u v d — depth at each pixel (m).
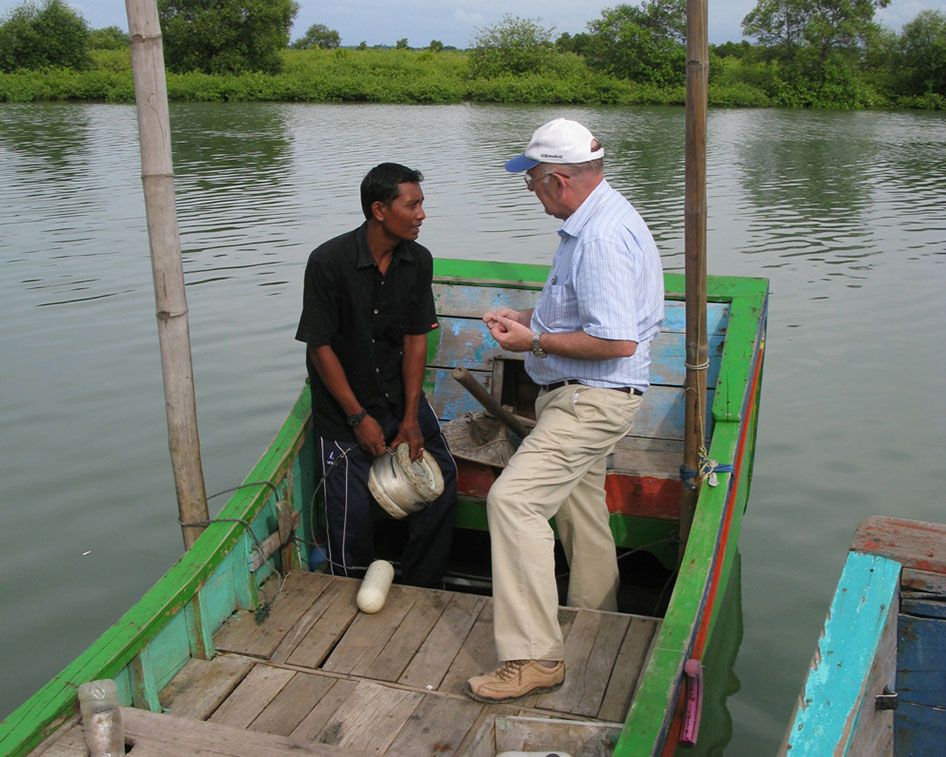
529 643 3.37
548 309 3.62
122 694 3.14
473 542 5.07
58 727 2.80
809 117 36.91
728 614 4.98
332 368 4.02
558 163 3.45
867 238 13.60
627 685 3.44
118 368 8.48
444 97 42.25
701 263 3.61
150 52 3.46
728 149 25.03
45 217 15.06
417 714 3.33
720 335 4.59
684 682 3.22
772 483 6.34
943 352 8.73
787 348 8.83
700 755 4.05
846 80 43.75
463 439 4.54
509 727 3.07
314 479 4.55
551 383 3.60
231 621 3.82
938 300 10.38
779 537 5.72
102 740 2.65
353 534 4.28
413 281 4.09
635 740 2.77
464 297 4.83
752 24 48.84
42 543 5.83
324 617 3.88
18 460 6.80
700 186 3.51
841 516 5.95
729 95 43.22
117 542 5.85
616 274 3.36
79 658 3.01
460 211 15.07
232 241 13.16
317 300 3.98
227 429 7.24
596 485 3.94
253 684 3.47
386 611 3.92
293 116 33.81
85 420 7.44
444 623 3.85
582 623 3.77
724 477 3.87
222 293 10.66
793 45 46.81
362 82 42.47
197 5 48.84
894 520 2.30
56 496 6.35
